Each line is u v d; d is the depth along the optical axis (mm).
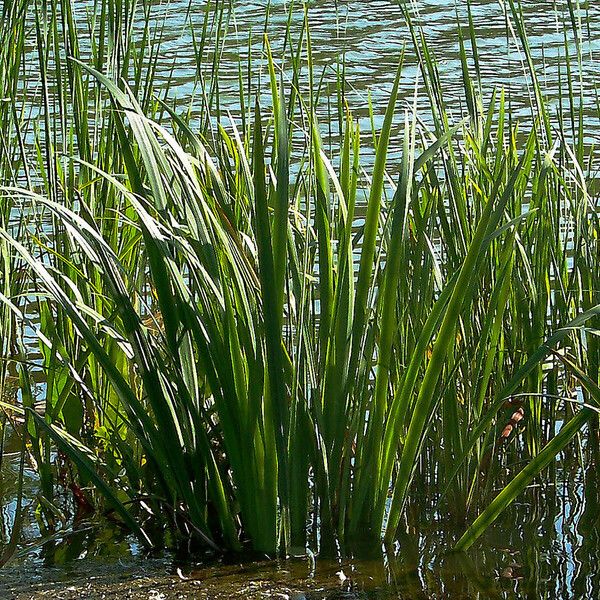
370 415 4133
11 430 5508
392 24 14172
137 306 5066
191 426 4109
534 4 14781
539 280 4715
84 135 4898
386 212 4934
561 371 5168
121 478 4527
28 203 6305
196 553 4160
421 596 3830
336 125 9391
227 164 4512
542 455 3938
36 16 4605
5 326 4914
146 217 3779
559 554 4172
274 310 3734
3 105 4898
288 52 11273
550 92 9867
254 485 4023
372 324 4152
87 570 4043
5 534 4438
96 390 4816
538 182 4711
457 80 11070
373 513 4152
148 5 4945
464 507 4441
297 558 4086
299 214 4488
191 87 10367
